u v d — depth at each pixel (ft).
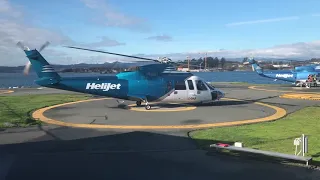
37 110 61.00
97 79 62.39
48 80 60.90
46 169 24.67
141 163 26.20
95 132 39.34
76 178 22.61
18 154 29.14
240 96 87.71
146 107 61.46
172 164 25.82
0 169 24.67
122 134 37.99
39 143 33.53
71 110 60.95
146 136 36.76
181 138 35.40
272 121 46.34
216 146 29.14
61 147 31.71
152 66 64.44
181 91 64.39
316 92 101.35
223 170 24.16
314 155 27.35
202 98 65.57
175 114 54.75
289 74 138.41
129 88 62.44
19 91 118.83
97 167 25.14
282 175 22.82
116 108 63.87
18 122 46.06
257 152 26.37
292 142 32.32
